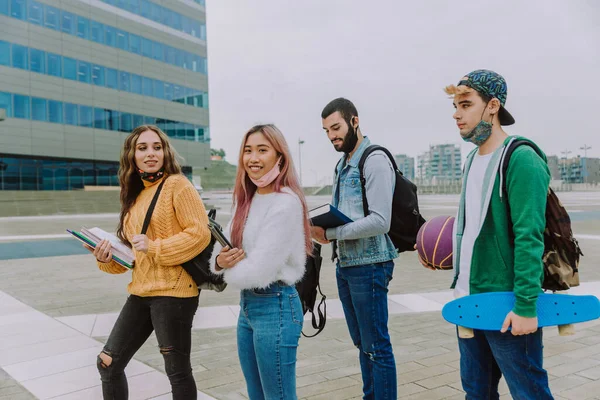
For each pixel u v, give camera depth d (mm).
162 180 2500
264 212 2068
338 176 2738
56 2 41875
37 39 40594
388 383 2518
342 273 2641
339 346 4391
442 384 3443
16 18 39281
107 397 2434
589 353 4027
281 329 2064
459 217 2027
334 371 3758
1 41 38375
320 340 4578
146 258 2381
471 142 1962
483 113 1881
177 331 2373
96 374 3764
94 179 46250
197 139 53719
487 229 1876
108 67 45688
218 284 2439
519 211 1736
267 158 2074
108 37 45719
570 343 4312
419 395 3252
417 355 4105
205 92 54594
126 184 2592
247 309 2121
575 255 1785
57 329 5078
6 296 6832
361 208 2529
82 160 45344
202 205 2477
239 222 2137
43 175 42625
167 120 50625
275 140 2078
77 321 5402
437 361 3941
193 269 2379
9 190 40062
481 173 1935
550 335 4582
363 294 2535
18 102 39406
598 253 10258
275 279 2037
